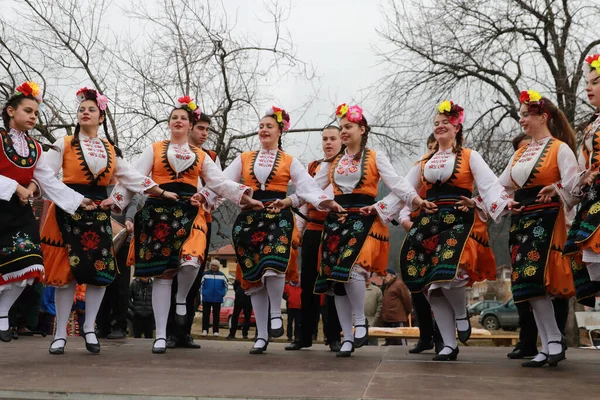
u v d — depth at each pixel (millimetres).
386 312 9617
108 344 6062
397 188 5125
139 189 5137
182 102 5578
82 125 5031
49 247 4844
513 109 13430
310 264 5785
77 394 3141
